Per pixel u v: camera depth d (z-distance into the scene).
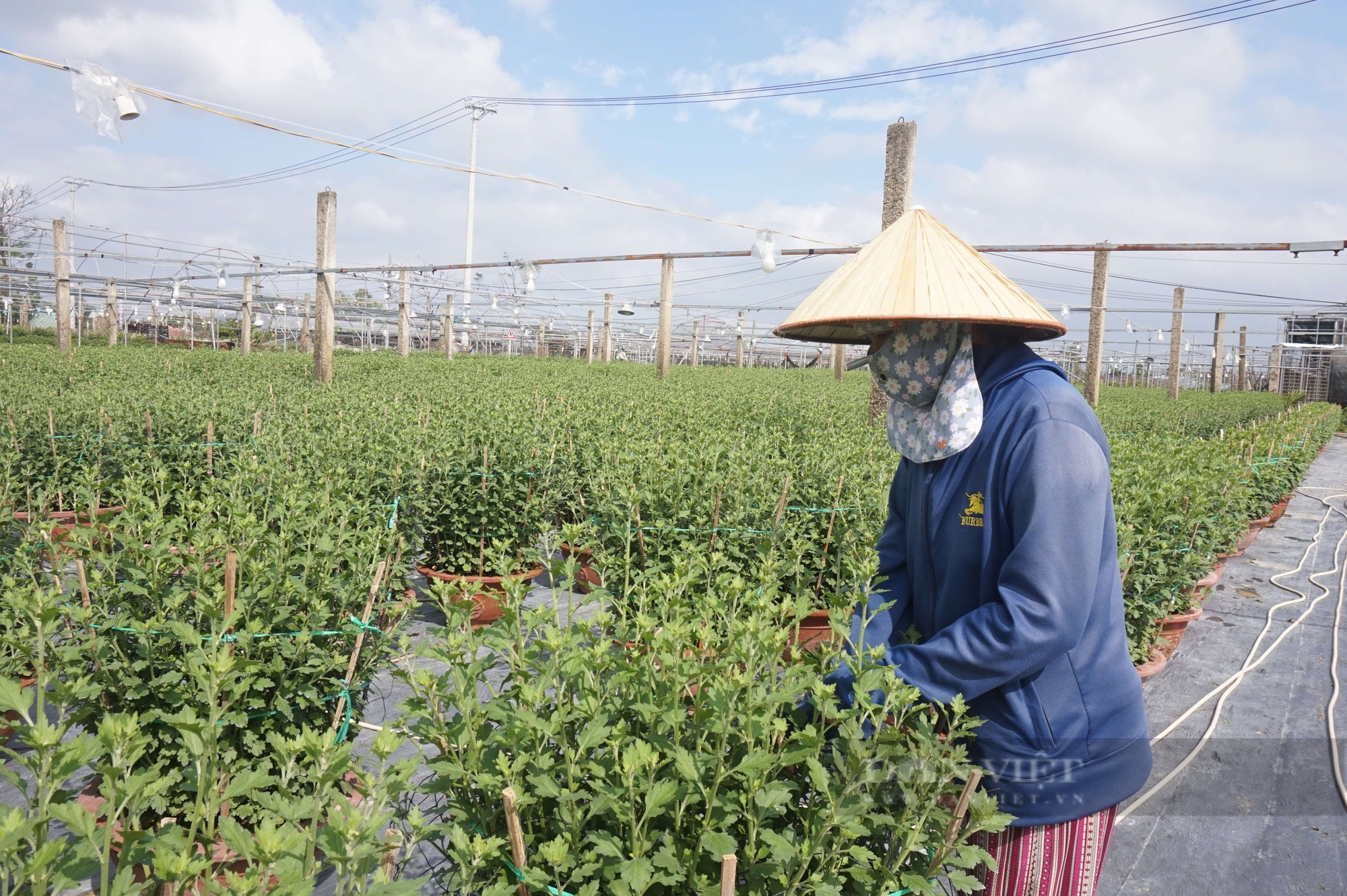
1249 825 3.97
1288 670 6.05
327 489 5.00
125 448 8.12
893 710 2.00
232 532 4.05
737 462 6.37
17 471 7.42
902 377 2.34
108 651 3.08
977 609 2.17
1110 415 17.86
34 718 3.70
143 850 1.81
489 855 1.86
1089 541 2.01
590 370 30.84
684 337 62.12
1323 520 12.47
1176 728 5.06
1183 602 6.16
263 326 47.62
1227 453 9.27
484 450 6.55
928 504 2.34
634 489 5.14
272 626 3.27
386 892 1.71
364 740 4.20
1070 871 2.18
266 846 1.61
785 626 2.63
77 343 42.84
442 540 6.72
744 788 1.96
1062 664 2.12
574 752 2.03
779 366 64.69
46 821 1.68
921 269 2.21
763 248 14.01
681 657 2.30
